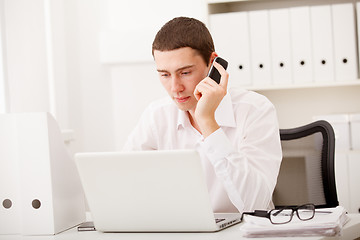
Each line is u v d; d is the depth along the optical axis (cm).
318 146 238
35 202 188
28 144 185
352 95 392
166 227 172
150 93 444
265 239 156
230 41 376
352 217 188
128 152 167
